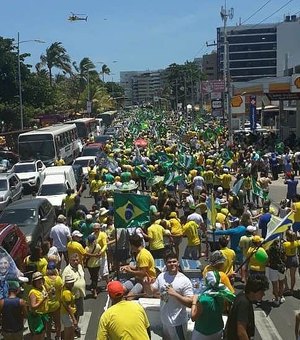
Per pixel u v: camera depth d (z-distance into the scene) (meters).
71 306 9.77
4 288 9.79
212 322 6.89
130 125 80.56
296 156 34.59
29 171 32.12
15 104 65.56
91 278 13.21
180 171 26.12
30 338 10.38
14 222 16.94
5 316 8.98
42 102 72.44
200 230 15.89
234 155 35.06
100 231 13.36
